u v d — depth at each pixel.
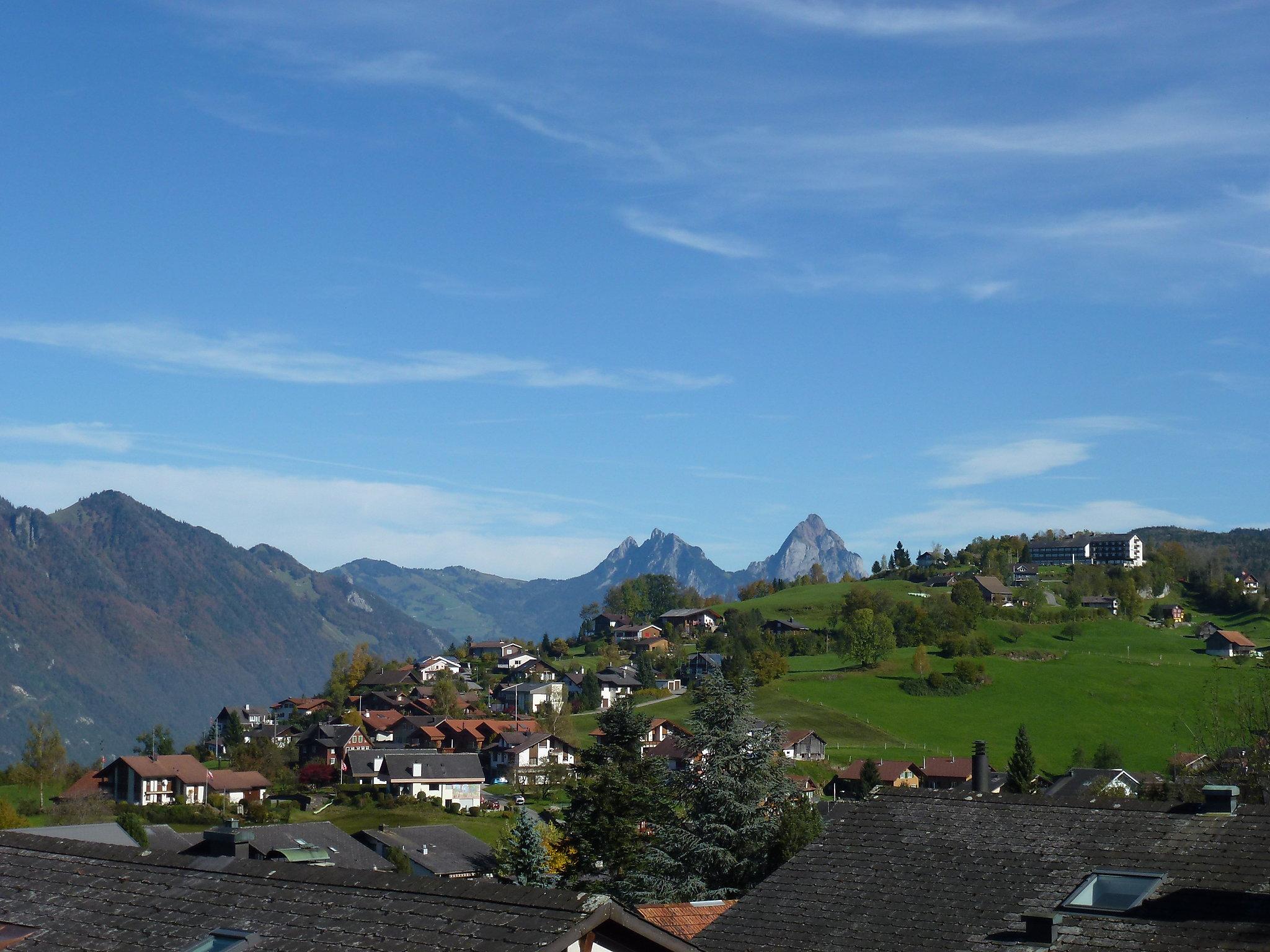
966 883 21.67
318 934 14.62
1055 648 188.12
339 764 139.62
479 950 13.46
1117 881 20.62
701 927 28.03
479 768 131.75
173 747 154.25
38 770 120.62
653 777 55.34
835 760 125.75
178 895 16.50
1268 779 42.94
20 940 15.95
